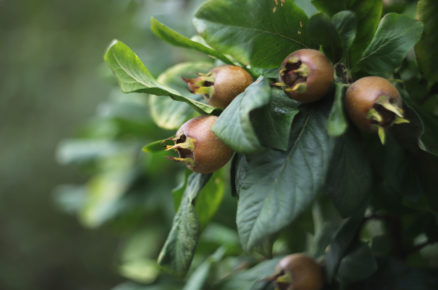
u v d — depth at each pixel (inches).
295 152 17.1
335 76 18.2
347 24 17.7
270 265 23.2
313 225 25.5
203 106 18.0
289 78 17.2
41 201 126.6
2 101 127.0
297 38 18.4
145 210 43.6
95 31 120.6
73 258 122.1
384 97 16.7
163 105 20.8
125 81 17.3
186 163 17.6
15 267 120.1
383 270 20.9
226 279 23.9
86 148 46.9
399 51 18.3
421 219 22.9
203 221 21.9
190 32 40.2
